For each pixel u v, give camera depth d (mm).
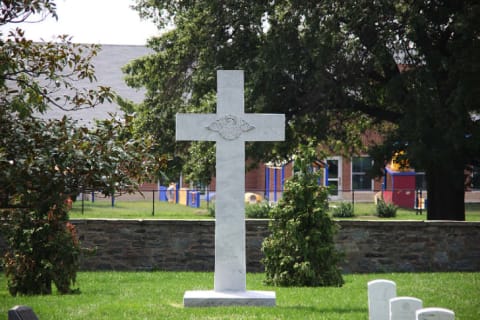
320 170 16328
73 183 10562
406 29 24359
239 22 27281
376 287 10156
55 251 14930
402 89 25016
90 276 18188
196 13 28453
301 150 16328
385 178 48812
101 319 11383
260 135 13273
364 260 20109
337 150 33781
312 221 15766
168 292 14750
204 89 28719
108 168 10289
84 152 10312
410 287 15461
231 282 13102
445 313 7734
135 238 20172
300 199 15883
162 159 11344
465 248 20234
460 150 25062
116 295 14375
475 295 14250
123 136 11617
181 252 20156
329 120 27906
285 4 26781
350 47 25719
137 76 30766
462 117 23391
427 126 24094
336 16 25312
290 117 27516
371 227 20141
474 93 23297
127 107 11664
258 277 18000
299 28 26844
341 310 12141
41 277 14906
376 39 25344
